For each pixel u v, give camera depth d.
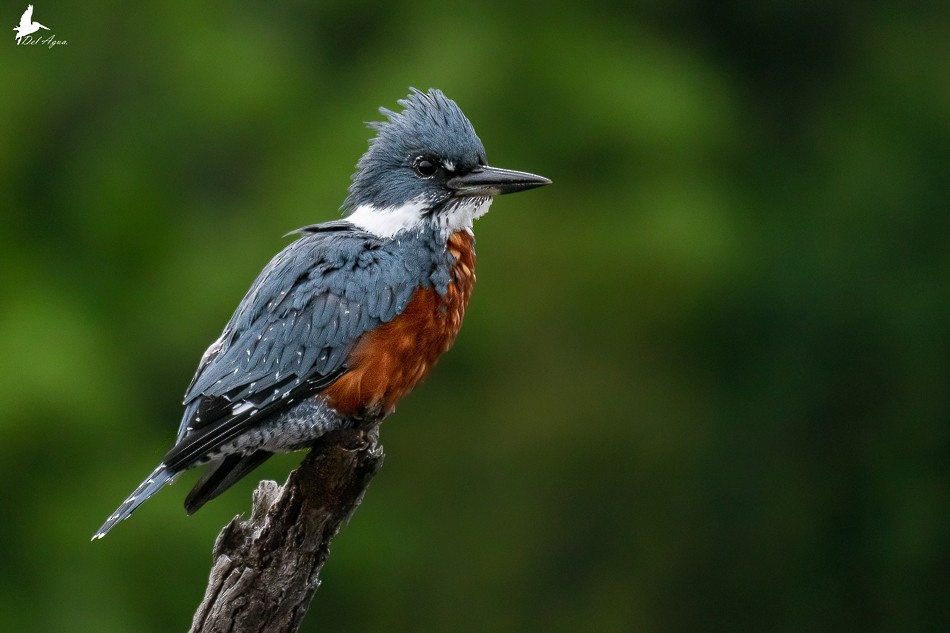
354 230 8.11
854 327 17.11
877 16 18.95
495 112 15.04
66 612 12.71
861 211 17.50
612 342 15.62
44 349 13.45
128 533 12.78
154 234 15.21
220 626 6.62
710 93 16.19
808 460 17.14
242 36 15.75
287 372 7.53
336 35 16.64
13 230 15.01
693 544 16.77
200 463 7.40
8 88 15.10
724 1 18.53
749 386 17.28
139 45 15.76
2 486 13.06
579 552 16.30
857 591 16.80
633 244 14.98
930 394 16.91
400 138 8.21
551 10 16.12
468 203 8.12
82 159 15.58
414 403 15.31
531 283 14.81
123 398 13.80
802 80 18.97
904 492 16.67
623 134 15.34
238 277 14.18
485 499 15.71
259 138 15.52
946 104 18.05
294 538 6.69
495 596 15.81
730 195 16.53
